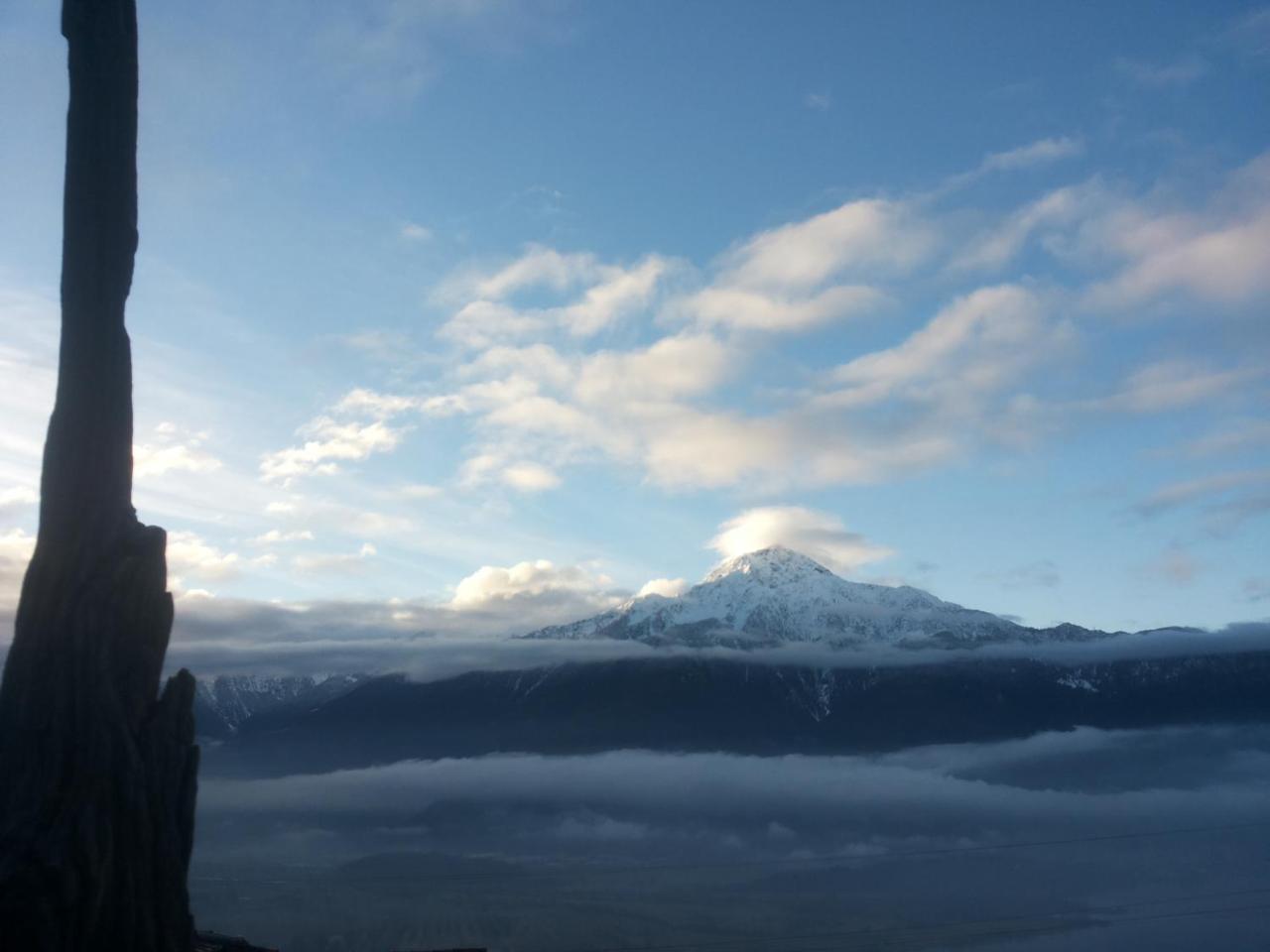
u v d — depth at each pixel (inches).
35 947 1763.0
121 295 2156.7
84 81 2196.1
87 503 2046.0
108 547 2028.8
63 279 2135.8
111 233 2160.4
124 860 1883.6
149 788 1942.7
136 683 1978.3
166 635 2034.9
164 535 2086.6
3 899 1765.5
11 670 1967.3
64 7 2218.3
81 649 1946.4
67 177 2169.0
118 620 1979.6
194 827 2005.4
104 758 1902.1
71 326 2108.8
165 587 2060.8
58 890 1793.8
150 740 1963.6
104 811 1878.7
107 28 2225.6
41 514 2044.8
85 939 1808.6
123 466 2097.7
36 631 1973.4
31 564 2020.2
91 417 2080.5
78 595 1980.8
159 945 1897.1
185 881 1963.6
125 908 1865.2
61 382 2097.7
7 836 1852.9
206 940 2898.6
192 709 2042.3
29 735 1924.2
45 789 1891.0
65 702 1929.1
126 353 2143.2
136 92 2247.8
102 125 2193.7
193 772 2006.6
